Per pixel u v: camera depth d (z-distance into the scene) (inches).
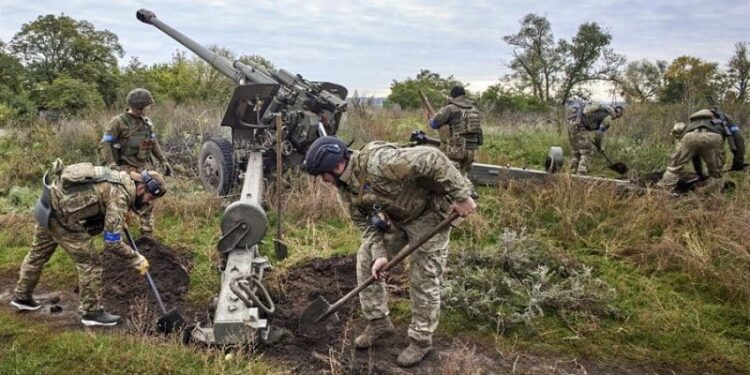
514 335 160.4
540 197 249.9
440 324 164.4
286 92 278.8
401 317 167.3
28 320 160.7
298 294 179.8
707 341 159.0
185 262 200.7
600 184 264.8
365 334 148.6
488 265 195.0
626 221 233.6
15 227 231.5
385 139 431.2
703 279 191.3
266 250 214.7
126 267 192.4
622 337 161.3
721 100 495.2
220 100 658.8
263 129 281.3
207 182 290.4
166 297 176.9
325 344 149.6
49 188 147.3
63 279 190.5
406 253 130.6
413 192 130.5
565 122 475.2
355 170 128.1
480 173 297.0
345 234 231.9
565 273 196.4
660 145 366.9
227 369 130.7
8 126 450.3
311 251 210.2
